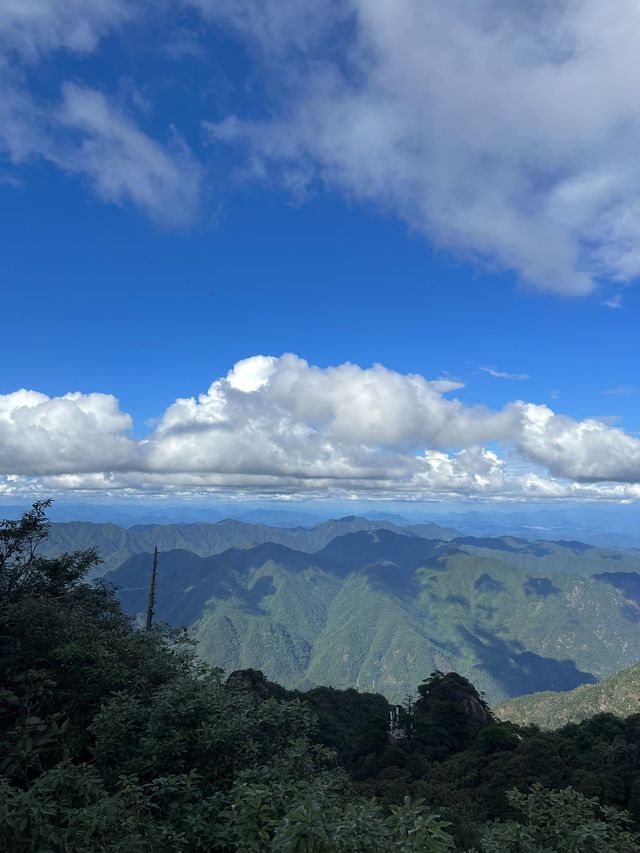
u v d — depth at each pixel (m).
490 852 8.94
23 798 7.68
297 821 6.38
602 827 8.70
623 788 25.84
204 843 8.13
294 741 11.44
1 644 15.30
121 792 8.44
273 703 12.81
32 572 22.67
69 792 8.71
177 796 9.61
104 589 24.66
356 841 6.02
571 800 9.55
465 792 24.72
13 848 7.12
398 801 20.52
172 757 10.55
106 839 7.57
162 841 8.05
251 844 6.94
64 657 14.55
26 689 13.43
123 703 12.29
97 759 11.16
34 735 12.40
